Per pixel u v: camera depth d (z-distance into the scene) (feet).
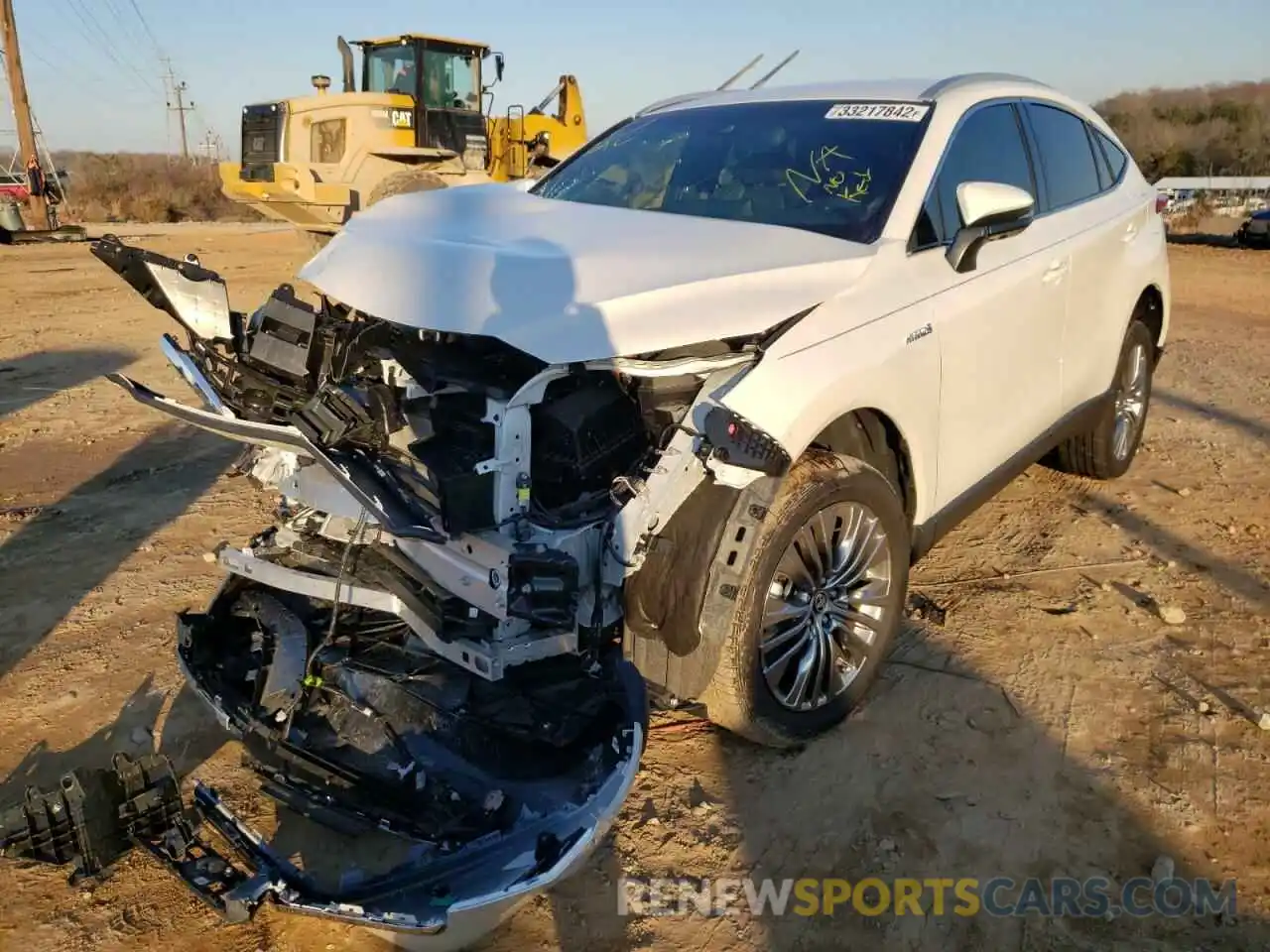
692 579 9.05
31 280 46.57
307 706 9.46
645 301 9.05
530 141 53.26
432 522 8.34
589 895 8.96
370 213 12.12
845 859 9.46
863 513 10.73
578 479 9.02
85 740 10.82
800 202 11.99
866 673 11.30
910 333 10.89
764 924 8.70
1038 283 13.50
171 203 119.75
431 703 9.05
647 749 10.90
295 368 8.97
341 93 48.60
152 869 9.16
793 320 9.84
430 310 9.03
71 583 14.32
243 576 10.03
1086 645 13.14
